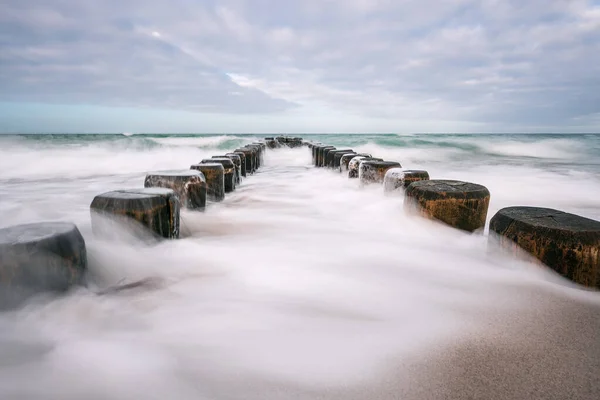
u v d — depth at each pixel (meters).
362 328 2.29
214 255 3.62
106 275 3.00
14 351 2.03
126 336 2.19
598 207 6.68
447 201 3.69
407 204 4.09
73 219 5.08
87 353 2.03
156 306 2.57
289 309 2.54
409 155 22.02
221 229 4.69
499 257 3.03
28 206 6.14
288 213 5.63
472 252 3.54
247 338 2.18
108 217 3.10
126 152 16.91
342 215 5.43
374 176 6.48
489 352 2.01
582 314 2.38
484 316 2.41
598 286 2.54
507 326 2.28
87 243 3.06
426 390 1.71
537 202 7.12
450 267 3.25
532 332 2.20
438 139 32.69
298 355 2.00
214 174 6.11
